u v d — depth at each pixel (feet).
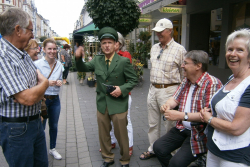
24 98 5.78
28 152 6.40
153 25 43.01
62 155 11.36
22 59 6.22
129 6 22.62
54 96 10.34
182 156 7.56
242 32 5.43
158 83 10.18
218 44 29.30
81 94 25.29
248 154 5.49
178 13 34.14
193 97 7.77
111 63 9.39
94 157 11.12
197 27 32.32
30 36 6.30
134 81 9.49
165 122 10.39
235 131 5.36
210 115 6.16
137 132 13.91
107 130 9.85
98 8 22.77
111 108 9.29
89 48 31.99
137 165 10.26
